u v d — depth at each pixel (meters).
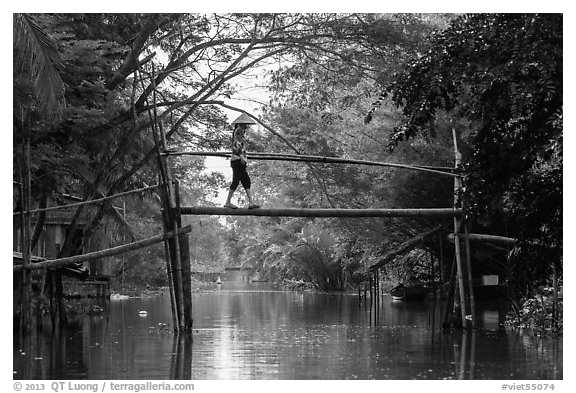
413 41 21.00
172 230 16.95
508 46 13.68
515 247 15.48
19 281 18.03
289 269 46.47
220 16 21.00
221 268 69.62
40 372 11.52
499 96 13.84
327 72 23.12
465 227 17.31
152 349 14.17
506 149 14.51
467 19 14.82
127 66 20.61
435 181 24.72
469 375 10.94
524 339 15.45
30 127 17.06
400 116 23.83
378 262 22.38
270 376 10.92
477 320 20.02
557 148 13.02
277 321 20.77
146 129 23.67
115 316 23.06
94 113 18.98
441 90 14.29
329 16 21.11
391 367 11.70
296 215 16.89
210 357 12.98
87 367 11.98
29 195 16.50
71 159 19.48
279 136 22.36
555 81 13.01
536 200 14.35
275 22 21.11
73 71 18.91
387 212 16.95
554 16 13.27
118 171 24.20
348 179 25.12
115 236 32.94
